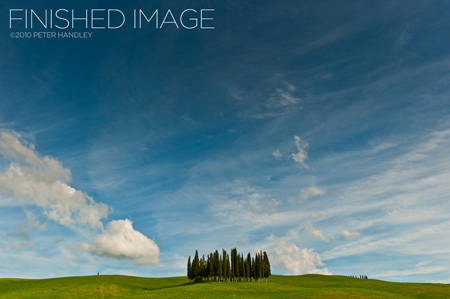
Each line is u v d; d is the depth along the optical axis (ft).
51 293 265.54
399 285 296.92
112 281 391.24
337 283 385.29
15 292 274.77
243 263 409.28
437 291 244.42
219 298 232.53
